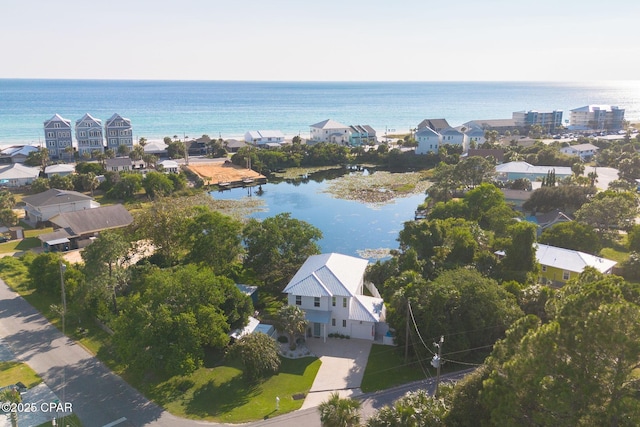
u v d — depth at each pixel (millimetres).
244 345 50281
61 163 167875
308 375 52125
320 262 66625
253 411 45781
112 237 65062
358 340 60000
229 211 125188
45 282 70375
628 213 95562
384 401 47500
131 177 136125
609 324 29531
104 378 51031
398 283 65000
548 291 57688
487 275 69375
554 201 110312
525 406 31484
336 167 194500
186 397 47875
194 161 190500
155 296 52375
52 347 57312
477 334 53406
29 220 111938
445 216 101000
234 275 74938
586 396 29125
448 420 35750
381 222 116938
